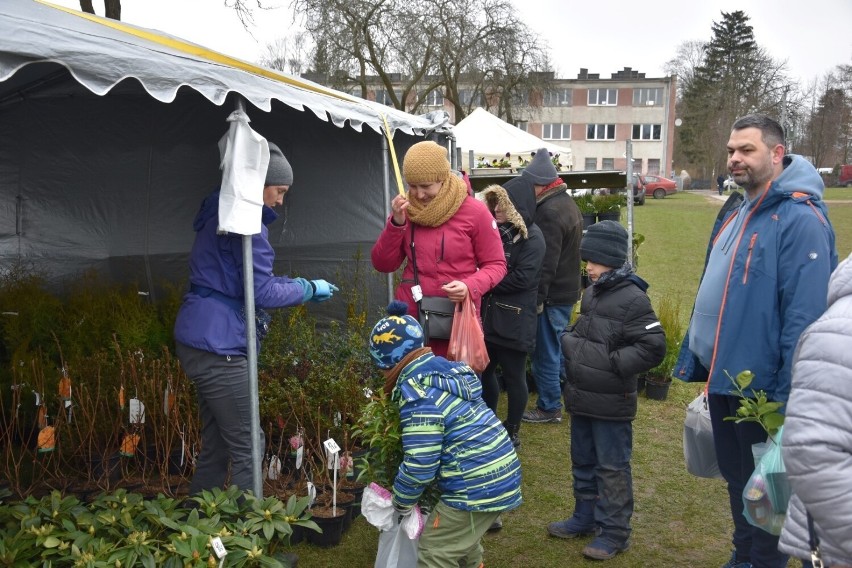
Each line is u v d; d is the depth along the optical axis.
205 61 3.12
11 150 5.51
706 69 56.91
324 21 19.25
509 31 23.56
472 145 13.66
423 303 3.62
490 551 3.58
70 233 5.79
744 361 2.82
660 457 4.84
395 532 2.78
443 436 2.61
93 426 3.96
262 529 3.03
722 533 3.80
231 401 3.24
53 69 3.89
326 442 3.50
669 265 14.23
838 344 1.61
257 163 3.10
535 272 4.39
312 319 5.23
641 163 53.44
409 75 22.31
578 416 3.52
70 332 4.55
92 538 2.88
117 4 7.46
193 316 3.21
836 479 1.57
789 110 43.41
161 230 5.95
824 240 2.68
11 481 3.86
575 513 3.71
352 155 5.70
